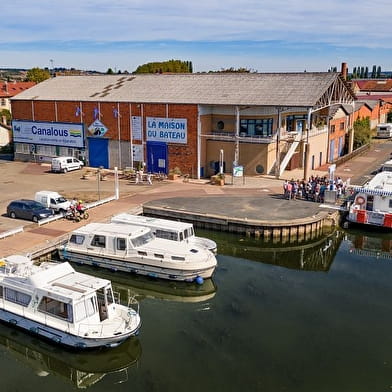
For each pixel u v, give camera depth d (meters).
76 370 17.83
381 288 24.02
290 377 16.55
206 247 26.81
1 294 20.12
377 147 69.19
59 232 29.00
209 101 43.78
